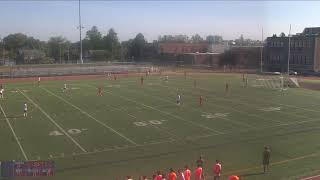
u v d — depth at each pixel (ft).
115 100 155.22
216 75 265.34
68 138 100.48
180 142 98.17
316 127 114.32
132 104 146.72
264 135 105.19
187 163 82.84
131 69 295.48
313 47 284.00
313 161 84.43
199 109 138.21
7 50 529.45
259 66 326.85
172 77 248.73
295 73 268.82
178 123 117.50
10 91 181.37
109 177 74.74
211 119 122.93
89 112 132.26
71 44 552.41
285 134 106.52
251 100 157.79
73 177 74.38
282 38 304.91
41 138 100.22
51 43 528.22
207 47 447.01
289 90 189.16
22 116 125.59
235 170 78.89
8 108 138.62
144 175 75.77
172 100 155.74
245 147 94.58
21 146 93.20
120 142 97.50
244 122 119.55
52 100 155.33
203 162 81.56
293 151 91.56
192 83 214.28
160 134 105.19
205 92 178.60
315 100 159.63
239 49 346.54
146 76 254.47
